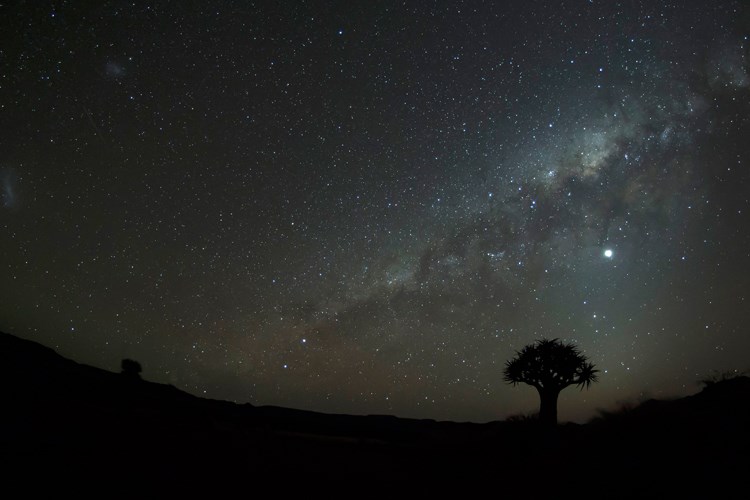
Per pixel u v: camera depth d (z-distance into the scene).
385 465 7.67
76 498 4.86
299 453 7.69
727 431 6.34
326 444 8.73
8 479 4.92
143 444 6.60
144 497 5.18
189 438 7.20
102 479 5.36
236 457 6.86
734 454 5.79
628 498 5.50
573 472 6.52
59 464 5.48
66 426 6.63
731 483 5.23
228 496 5.61
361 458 7.96
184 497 5.38
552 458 7.25
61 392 8.48
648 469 5.99
